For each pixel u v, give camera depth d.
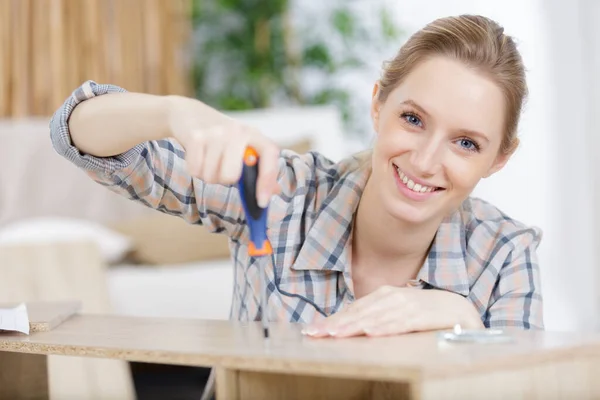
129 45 4.62
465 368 0.93
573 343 1.06
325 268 1.55
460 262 1.56
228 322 1.35
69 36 4.46
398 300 1.24
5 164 3.78
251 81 5.30
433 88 1.37
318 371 0.95
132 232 3.63
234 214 1.59
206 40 5.24
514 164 5.06
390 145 1.41
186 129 1.18
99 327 1.37
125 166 1.43
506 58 1.40
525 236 1.61
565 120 5.11
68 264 3.27
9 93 4.34
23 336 1.29
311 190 1.63
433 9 5.20
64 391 2.73
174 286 3.27
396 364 0.92
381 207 1.49
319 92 5.38
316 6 5.40
